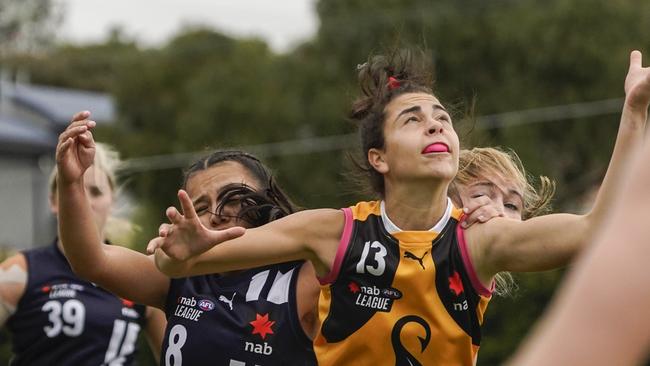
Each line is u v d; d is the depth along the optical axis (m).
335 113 69.94
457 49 69.00
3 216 82.25
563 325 2.80
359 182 10.26
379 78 9.78
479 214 9.11
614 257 2.80
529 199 11.55
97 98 102.94
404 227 9.20
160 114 81.81
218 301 10.49
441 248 9.03
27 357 14.72
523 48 68.75
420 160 9.00
